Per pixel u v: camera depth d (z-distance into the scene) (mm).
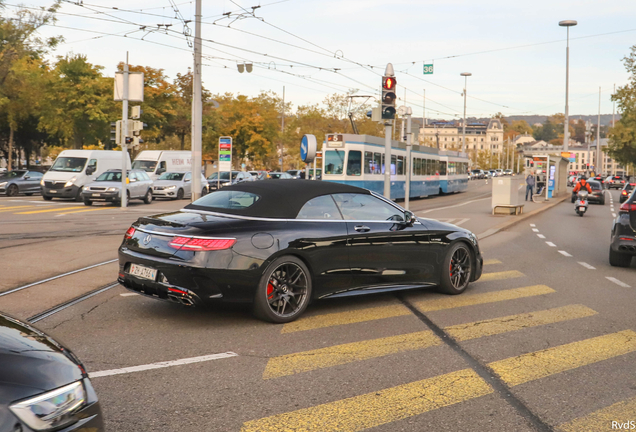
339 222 6496
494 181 23047
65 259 9984
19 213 19781
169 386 4195
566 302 7406
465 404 3951
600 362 4926
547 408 3908
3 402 2217
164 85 49312
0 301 6734
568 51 45406
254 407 3838
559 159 41438
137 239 5988
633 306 7246
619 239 10375
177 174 32281
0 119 45938
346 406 3883
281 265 5957
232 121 60062
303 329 5828
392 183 31797
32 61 48375
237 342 5324
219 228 5719
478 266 8000
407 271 7090
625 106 56281
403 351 5164
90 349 5020
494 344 5434
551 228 18656
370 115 14961
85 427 2434
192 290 5516
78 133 46188
